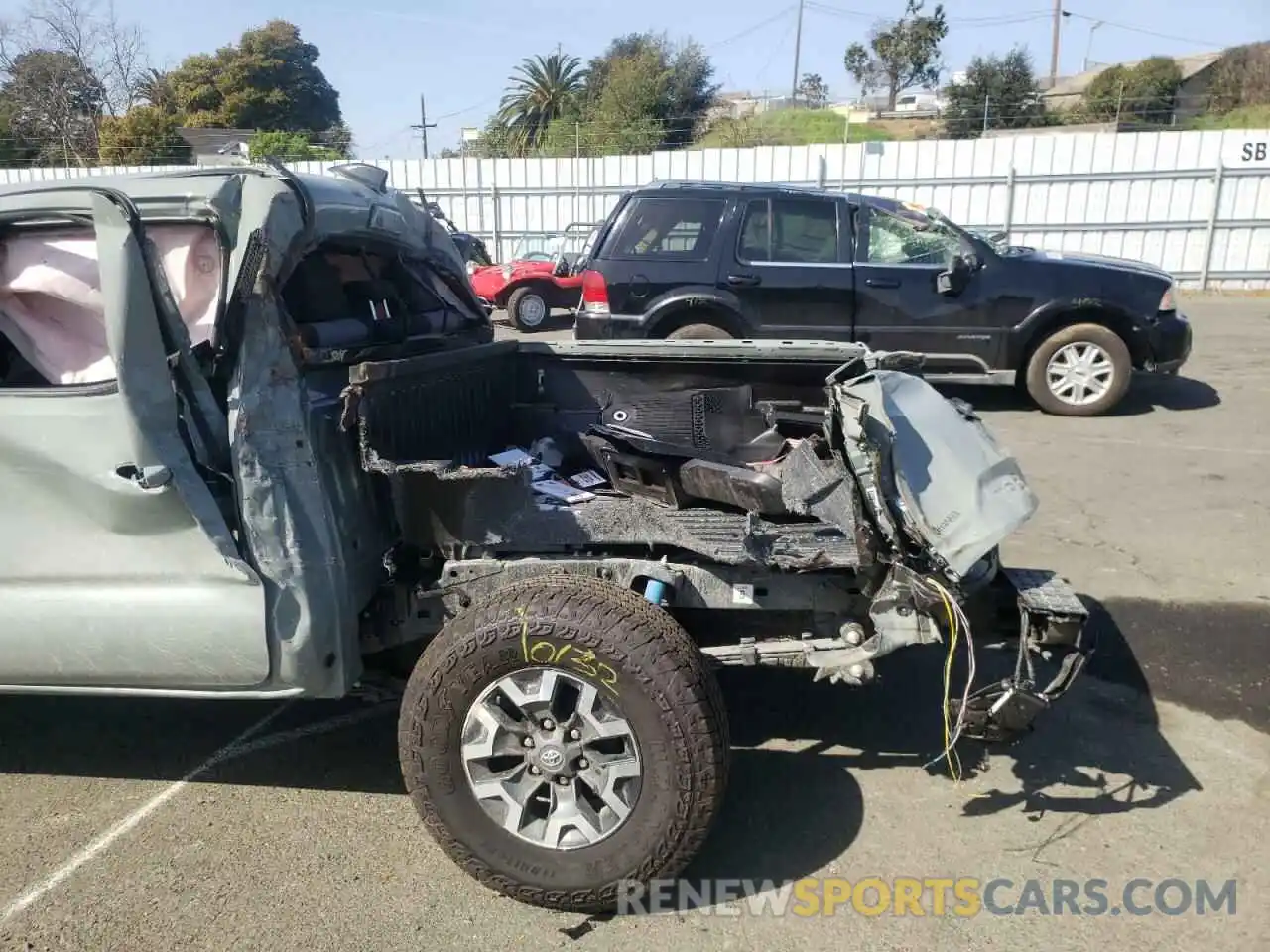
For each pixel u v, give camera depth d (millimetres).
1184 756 3582
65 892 2863
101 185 2832
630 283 8641
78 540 2836
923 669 4215
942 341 8625
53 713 3955
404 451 3363
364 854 3037
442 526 3000
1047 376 8758
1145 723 3809
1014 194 18359
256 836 3131
